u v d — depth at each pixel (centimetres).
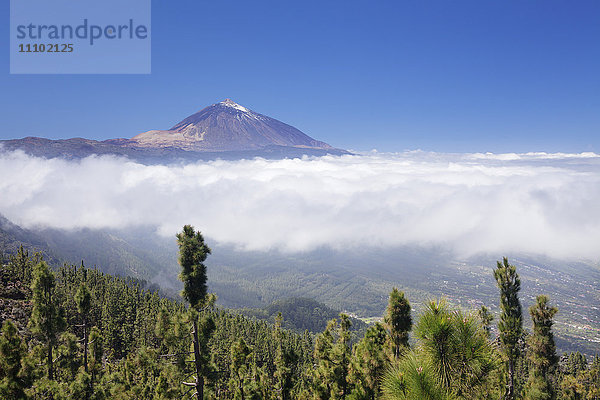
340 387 3000
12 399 1998
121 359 7331
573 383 3612
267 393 3572
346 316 3231
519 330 2361
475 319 756
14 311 5941
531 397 2319
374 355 2355
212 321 2098
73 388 2597
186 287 2083
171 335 2014
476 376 713
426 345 743
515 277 2450
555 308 2386
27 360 2095
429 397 667
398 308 2275
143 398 3916
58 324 2658
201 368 2034
